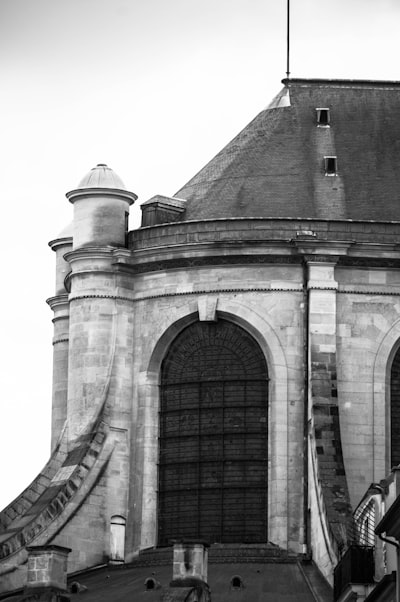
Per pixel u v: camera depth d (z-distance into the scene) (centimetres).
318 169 8931
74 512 8375
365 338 8475
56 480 8469
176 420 8575
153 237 8656
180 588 7150
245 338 8544
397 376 8512
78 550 8350
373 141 9075
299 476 8350
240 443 8475
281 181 8881
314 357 8394
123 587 7825
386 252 8494
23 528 8250
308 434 8350
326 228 8512
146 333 8631
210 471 8481
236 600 7462
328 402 8294
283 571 8012
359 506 7688
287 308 8475
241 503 8419
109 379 8619
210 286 8538
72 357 8712
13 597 7531
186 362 8612
